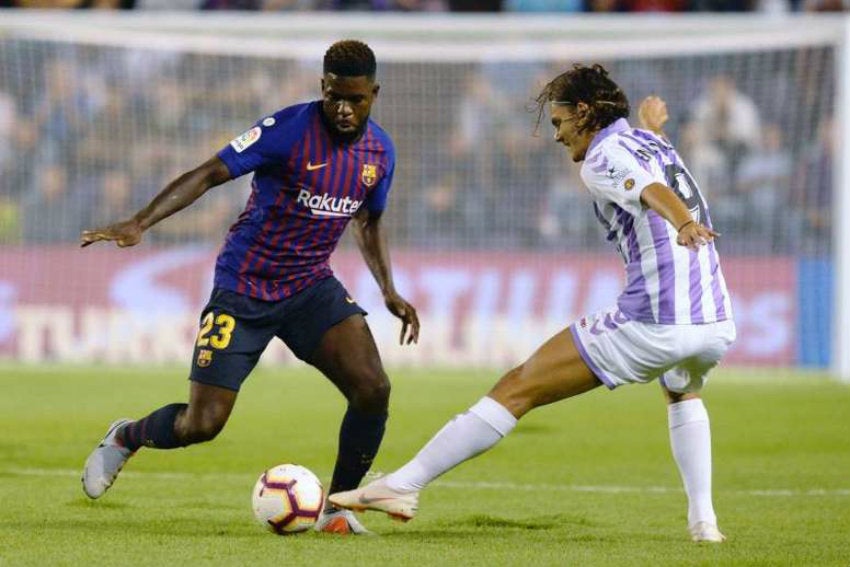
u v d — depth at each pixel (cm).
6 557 1855
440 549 1981
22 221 6594
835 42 5959
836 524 2405
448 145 6681
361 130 2173
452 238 6538
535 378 2025
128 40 6244
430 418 4272
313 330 2227
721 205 6444
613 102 2066
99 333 6141
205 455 3425
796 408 4581
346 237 6119
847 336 5641
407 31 6159
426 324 6088
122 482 2914
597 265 6038
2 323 6134
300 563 1825
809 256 5981
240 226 2220
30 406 4506
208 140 6838
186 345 6106
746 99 6556
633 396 5131
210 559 1850
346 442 2247
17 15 6150
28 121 6688
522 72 6731
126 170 6744
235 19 6153
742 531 2314
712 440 3856
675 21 6066
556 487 2966
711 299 2014
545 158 6588
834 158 6281
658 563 1873
